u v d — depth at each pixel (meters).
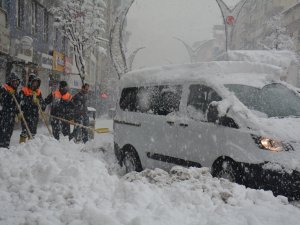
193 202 4.16
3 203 3.97
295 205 5.10
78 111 11.62
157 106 7.28
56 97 11.18
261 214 3.81
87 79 37.94
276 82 6.86
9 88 9.58
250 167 5.34
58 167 4.88
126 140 7.87
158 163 6.97
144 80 7.92
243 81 6.45
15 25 17.02
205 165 5.99
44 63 19.83
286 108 6.27
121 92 8.57
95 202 3.92
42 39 21.45
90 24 20.42
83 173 4.54
